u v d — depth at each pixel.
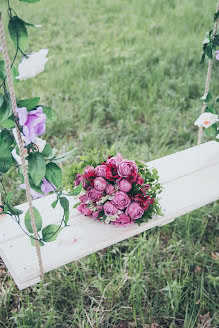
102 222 2.07
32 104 1.53
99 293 2.34
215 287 2.33
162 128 3.77
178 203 2.19
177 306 2.20
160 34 5.71
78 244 1.93
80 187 1.73
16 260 1.85
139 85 4.36
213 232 2.79
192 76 4.59
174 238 2.69
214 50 2.50
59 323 2.19
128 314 2.24
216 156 2.64
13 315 2.12
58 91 4.29
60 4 7.02
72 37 5.72
